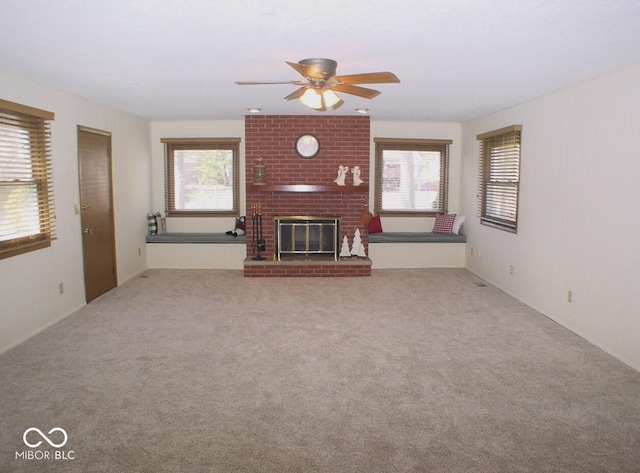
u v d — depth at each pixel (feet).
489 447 8.51
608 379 11.32
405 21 8.64
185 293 19.22
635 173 11.94
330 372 11.64
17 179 13.56
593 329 13.74
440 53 10.91
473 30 9.18
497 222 20.43
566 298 15.16
